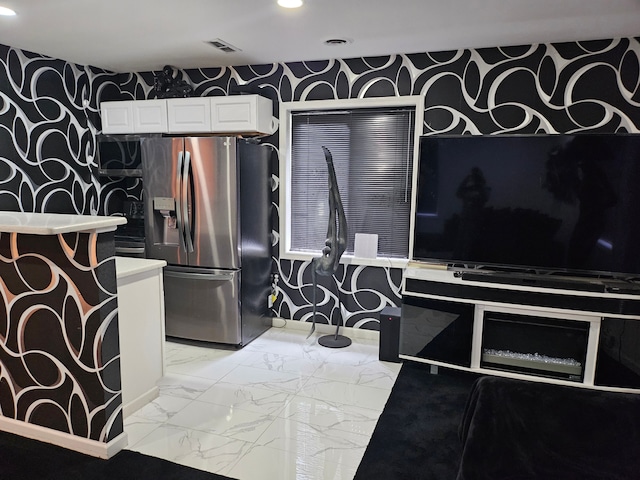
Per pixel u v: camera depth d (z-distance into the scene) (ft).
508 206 10.29
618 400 5.69
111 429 7.50
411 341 10.71
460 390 9.96
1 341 7.86
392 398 9.56
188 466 7.27
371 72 12.06
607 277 10.14
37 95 12.16
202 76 13.55
